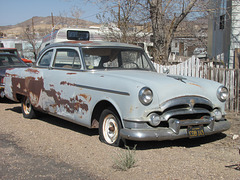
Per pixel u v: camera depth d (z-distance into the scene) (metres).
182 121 4.70
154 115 4.50
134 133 4.45
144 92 4.42
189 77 5.71
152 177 3.83
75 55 5.79
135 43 12.34
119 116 4.80
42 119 7.25
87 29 12.27
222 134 5.86
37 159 4.55
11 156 4.69
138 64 6.19
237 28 12.80
